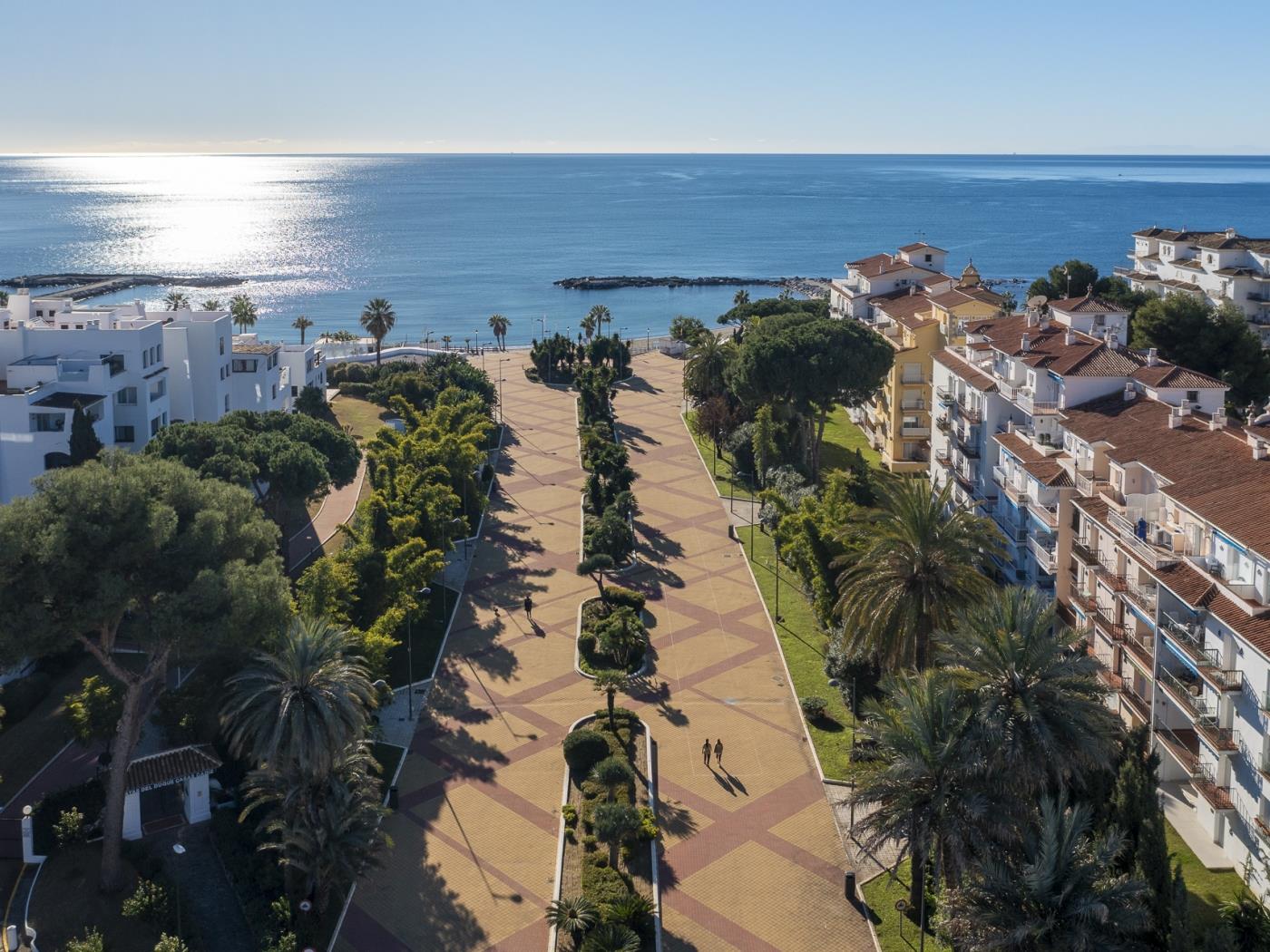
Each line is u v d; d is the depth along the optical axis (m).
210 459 93.06
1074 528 76.62
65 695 76.31
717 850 61.41
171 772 62.03
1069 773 49.44
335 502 119.44
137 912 54.50
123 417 112.56
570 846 61.78
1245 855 54.38
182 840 61.47
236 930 54.84
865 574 69.88
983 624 52.69
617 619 83.94
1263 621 53.38
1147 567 62.31
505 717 76.50
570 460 142.75
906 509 65.62
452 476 113.94
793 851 61.25
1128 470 71.69
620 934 51.72
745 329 168.38
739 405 140.38
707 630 90.62
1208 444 69.81
